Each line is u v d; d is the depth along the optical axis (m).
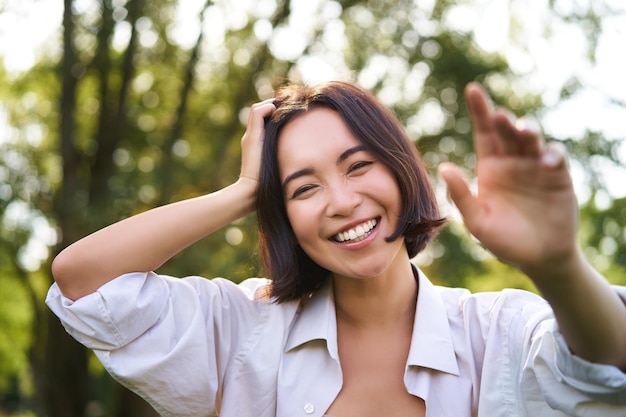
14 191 11.80
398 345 1.97
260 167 1.95
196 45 12.01
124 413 12.45
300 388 1.95
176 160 11.87
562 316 1.35
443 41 12.64
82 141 12.70
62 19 11.55
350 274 1.82
